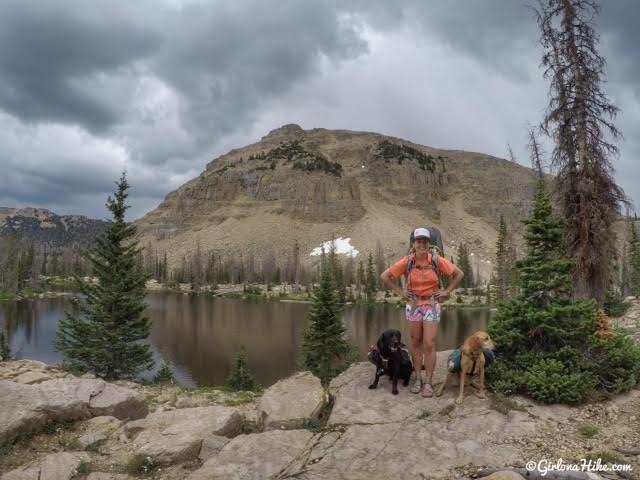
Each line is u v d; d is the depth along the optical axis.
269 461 5.37
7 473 5.56
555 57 15.85
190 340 65.25
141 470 5.80
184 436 6.50
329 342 30.16
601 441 5.65
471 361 6.52
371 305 128.88
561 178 15.77
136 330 23.95
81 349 22.66
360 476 4.94
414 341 6.91
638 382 7.28
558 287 7.97
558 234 8.21
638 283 45.91
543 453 5.34
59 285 151.62
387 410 6.38
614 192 15.36
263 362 50.94
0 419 6.61
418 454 5.35
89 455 6.21
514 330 7.77
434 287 6.77
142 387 16.27
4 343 26.83
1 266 116.69
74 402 7.45
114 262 24.52
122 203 24.67
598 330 7.83
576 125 15.52
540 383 6.65
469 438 5.68
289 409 6.91
